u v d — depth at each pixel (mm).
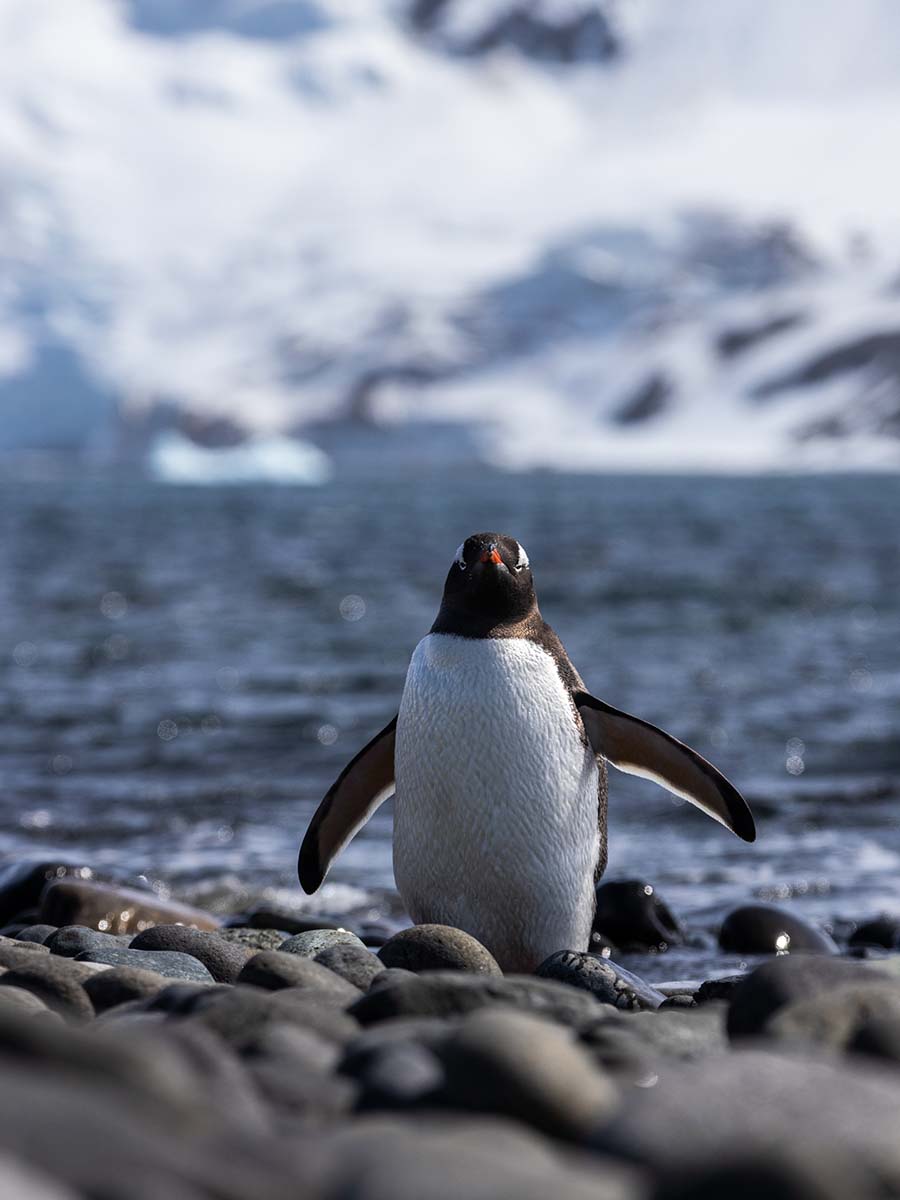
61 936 24609
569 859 27062
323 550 192250
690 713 71312
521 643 26859
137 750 61781
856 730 66750
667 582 144250
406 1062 13016
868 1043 13883
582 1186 9133
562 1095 11930
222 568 161875
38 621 111375
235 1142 10047
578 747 27109
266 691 78688
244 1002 15695
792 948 33188
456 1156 9508
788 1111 10469
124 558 174750
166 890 39312
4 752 61031
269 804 52312
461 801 26375
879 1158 9812
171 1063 11164
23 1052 10867
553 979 23109
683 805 52188
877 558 180250
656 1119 10508
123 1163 8898
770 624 111688
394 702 75562
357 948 21375
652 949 33625
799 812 50906
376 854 45531
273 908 32781
